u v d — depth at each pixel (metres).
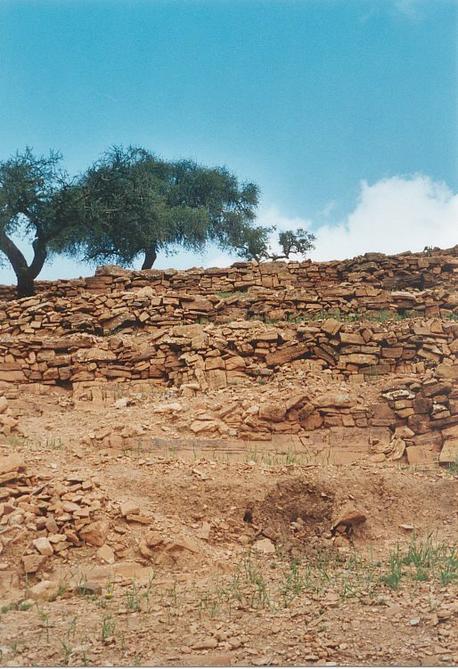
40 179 29.27
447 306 21.36
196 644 7.86
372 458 15.28
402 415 15.92
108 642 7.98
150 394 17.66
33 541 10.47
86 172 31.09
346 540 12.13
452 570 10.05
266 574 10.48
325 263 24.00
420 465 14.99
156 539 10.84
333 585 9.73
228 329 18.88
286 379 17.50
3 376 18.58
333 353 18.41
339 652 7.66
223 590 9.62
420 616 8.40
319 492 13.02
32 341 19.05
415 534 12.47
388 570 10.43
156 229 32.19
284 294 21.94
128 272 24.06
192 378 17.92
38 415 17.30
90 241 33.03
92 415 16.84
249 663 7.48
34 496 11.45
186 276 23.81
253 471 13.47
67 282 24.06
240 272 23.92
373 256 23.80
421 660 7.42
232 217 40.69
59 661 7.58
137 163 34.50
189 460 14.00
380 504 13.16
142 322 20.97
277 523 12.41
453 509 13.30
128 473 13.00
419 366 18.05
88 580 10.05
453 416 15.86
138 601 9.20
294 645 7.84
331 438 15.71
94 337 19.19
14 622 8.65
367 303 21.69
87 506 11.28
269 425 15.70
